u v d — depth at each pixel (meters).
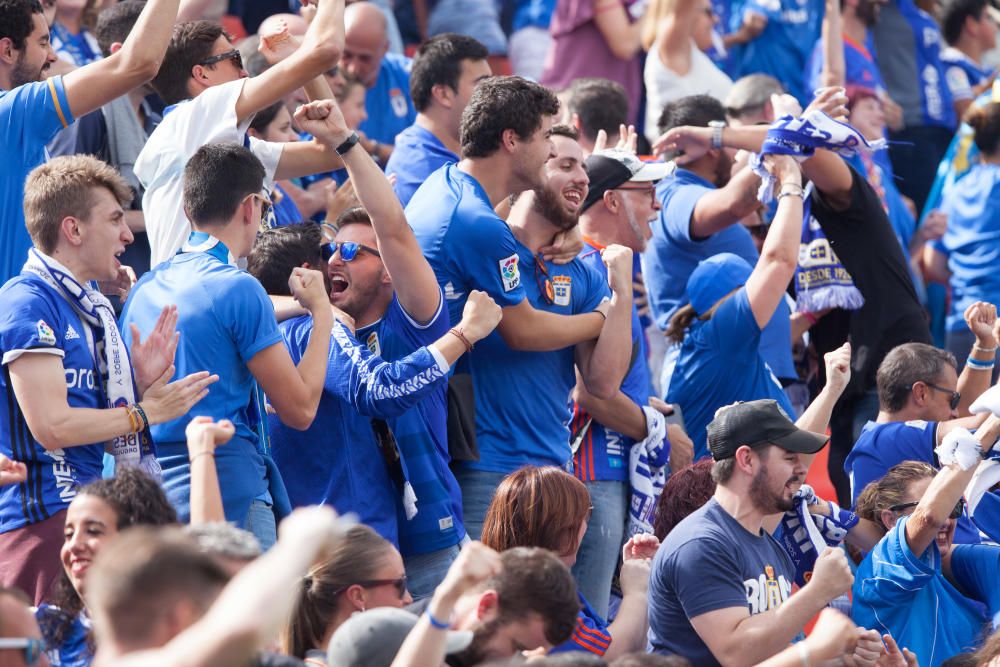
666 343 25.92
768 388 22.52
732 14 36.38
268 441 16.91
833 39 32.12
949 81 36.72
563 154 19.09
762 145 22.38
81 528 13.57
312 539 7.54
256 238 18.77
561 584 13.37
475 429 18.73
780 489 16.19
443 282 18.31
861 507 19.81
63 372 15.29
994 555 19.39
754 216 26.91
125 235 16.16
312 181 26.28
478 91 18.58
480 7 35.12
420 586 17.89
